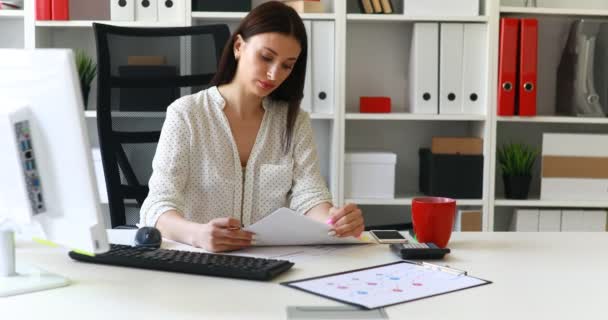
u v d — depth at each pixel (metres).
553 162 2.96
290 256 1.31
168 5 2.84
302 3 2.86
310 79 2.86
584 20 2.91
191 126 1.70
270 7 1.67
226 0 2.87
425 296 1.04
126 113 2.09
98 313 0.95
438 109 2.90
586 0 3.16
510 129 3.24
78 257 1.25
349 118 2.88
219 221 1.35
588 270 1.23
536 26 2.85
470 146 2.93
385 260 1.29
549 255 1.35
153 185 1.60
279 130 1.79
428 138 3.23
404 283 1.11
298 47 1.67
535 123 3.24
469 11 2.89
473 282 1.13
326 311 0.97
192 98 1.75
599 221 2.97
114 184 2.03
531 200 2.96
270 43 1.64
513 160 3.00
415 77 2.90
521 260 1.31
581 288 1.11
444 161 2.93
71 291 1.06
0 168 1.06
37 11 2.84
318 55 2.86
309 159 1.78
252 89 1.68
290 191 1.78
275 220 1.34
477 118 2.89
